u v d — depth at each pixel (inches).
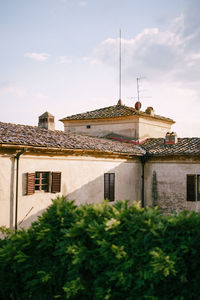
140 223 232.5
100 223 250.1
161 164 597.9
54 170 446.3
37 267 254.8
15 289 258.2
